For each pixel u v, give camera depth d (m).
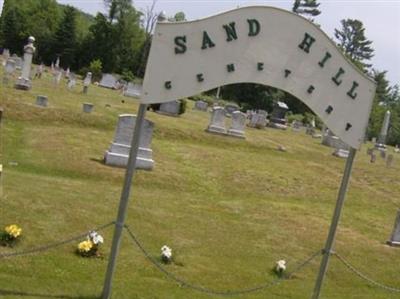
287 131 46.94
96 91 46.31
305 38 8.33
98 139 22.94
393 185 26.84
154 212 14.36
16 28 95.88
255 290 10.45
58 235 11.01
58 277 9.14
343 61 8.57
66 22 96.50
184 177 19.69
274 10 8.14
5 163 17.19
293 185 22.00
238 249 12.79
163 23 7.76
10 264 9.20
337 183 23.98
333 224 9.10
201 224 14.20
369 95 8.79
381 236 16.69
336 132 8.80
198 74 7.96
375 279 12.67
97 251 10.44
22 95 29.45
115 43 99.12
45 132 22.89
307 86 8.51
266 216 16.42
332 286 11.73
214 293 9.56
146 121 19.09
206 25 7.90
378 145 49.59
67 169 17.58
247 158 25.62
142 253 11.15
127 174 7.99
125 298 8.82
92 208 13.31
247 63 8.16
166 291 9.55
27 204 12.34
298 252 13.45
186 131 29.41
